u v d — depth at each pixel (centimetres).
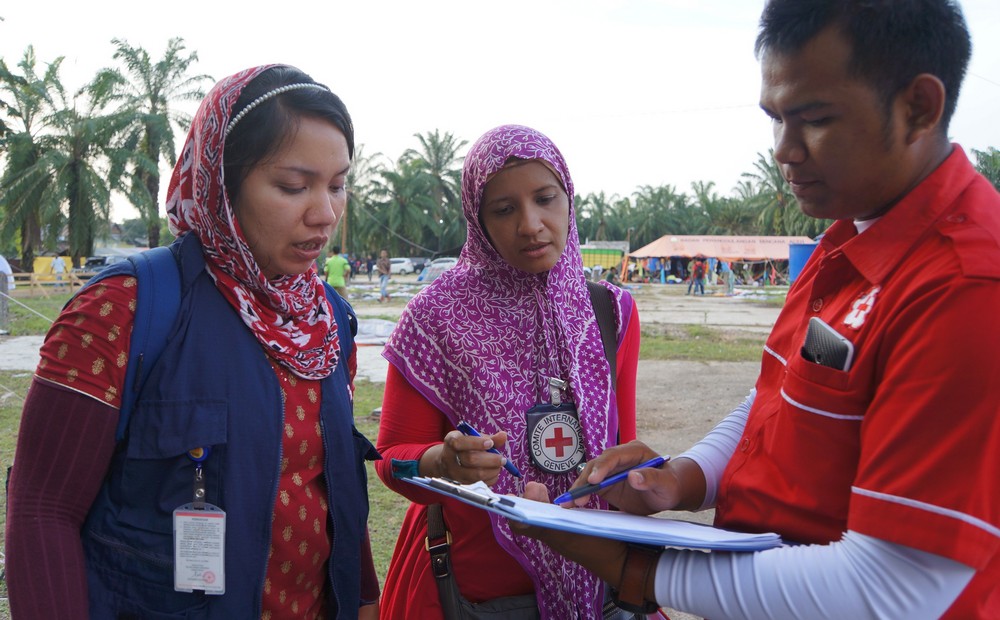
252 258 139
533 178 173
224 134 133
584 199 9031
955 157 111
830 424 112
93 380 127
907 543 95
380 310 1839
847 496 112
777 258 4681
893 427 98
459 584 179
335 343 155
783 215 6494
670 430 599
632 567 126
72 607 125
